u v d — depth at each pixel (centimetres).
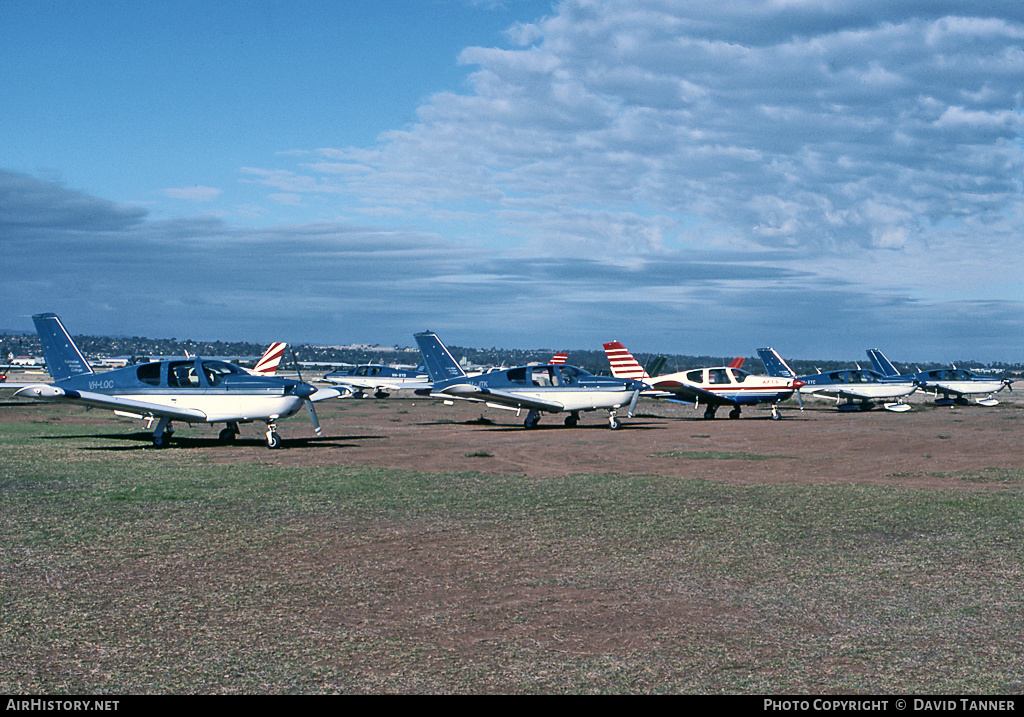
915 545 880
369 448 2088
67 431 2567
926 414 3991
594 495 1238
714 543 892
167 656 541
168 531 949
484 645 565
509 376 2906
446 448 2103
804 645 564
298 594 691
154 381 2112
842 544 886
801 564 796
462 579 742
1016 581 730
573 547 874
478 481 1397
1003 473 1553
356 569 777
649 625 609
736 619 623
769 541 902
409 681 500
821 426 3052
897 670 518
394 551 855
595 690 486
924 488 1334
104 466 1592
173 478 1409
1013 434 2602
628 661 534
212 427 2803
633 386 2934
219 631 592
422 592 699
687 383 3584
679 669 520
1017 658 538
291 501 1168
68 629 593
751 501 1181
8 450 1936
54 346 2189
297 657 540
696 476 1513
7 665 523
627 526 989
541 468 1658
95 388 2139
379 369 6381
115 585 714
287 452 1964
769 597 682
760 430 2823
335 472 1516
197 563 798
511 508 1118
